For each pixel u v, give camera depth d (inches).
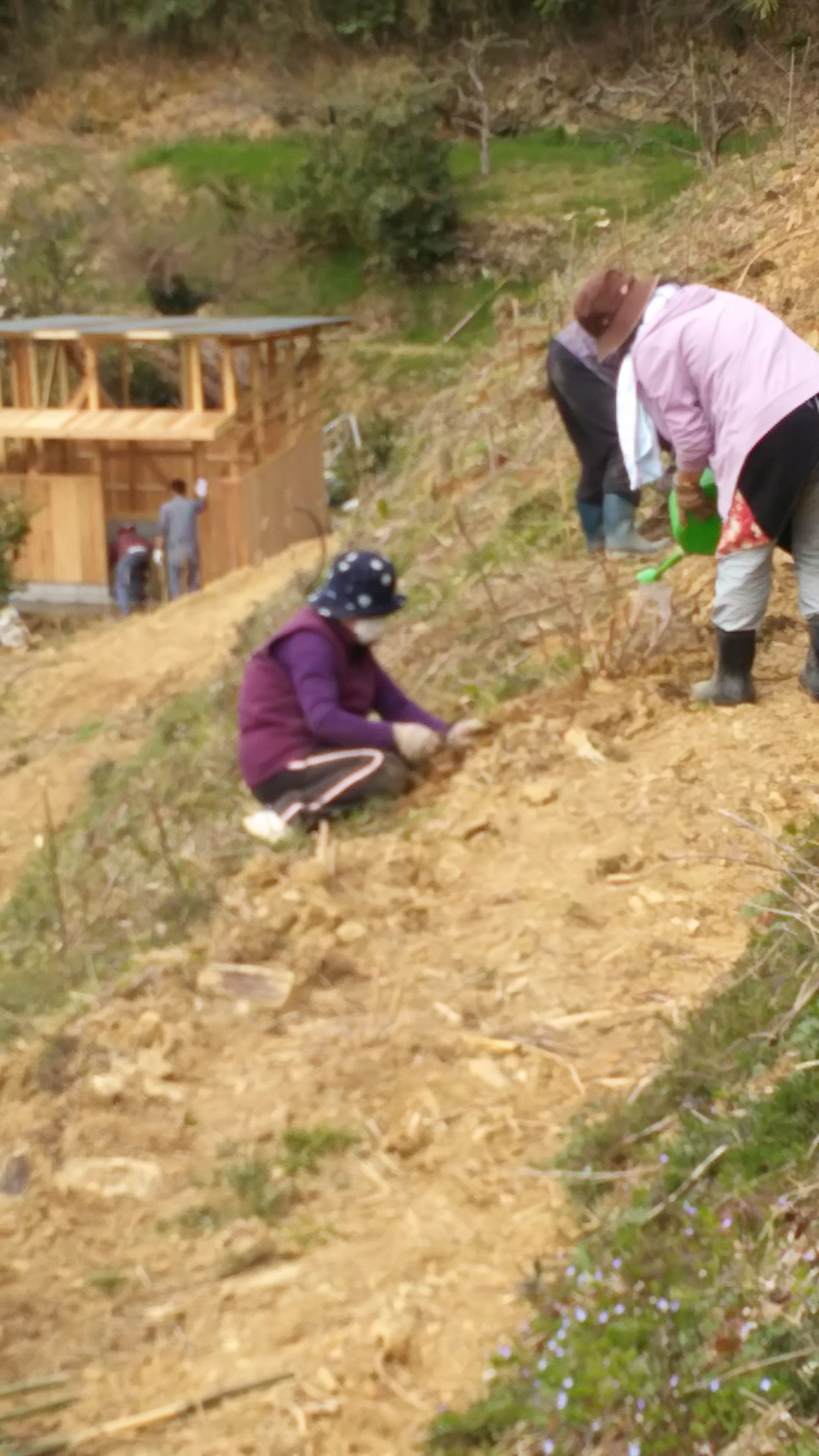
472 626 271.3
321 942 177.3
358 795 207.2
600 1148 134.9
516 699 232.2
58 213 1166.3
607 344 201.2
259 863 197.9
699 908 171.9
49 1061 163.2
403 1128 145.1
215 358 842.8
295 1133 145.8
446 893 186.1
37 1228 139.3
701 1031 144.3
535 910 177.2
